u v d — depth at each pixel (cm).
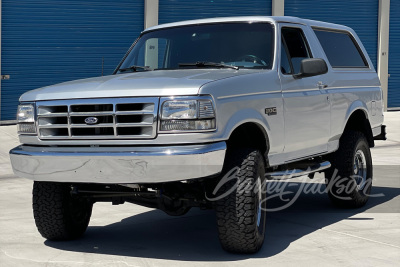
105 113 519
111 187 575
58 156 529
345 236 614
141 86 522
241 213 529
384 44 2192
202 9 1936
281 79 610
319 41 715
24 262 534
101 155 513
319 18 2108
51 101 541
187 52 646
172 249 575
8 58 1677
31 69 1708
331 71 712
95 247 584
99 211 743
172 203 574
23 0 1684
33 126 550
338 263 522
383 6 2177
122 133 518
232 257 544
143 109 513
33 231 648
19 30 1686
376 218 696
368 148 768
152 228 661
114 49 1806
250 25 644
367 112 773
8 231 647
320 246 577
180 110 506
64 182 565
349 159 731
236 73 573
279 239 605
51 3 1716
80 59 1766
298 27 680
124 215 723
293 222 679
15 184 939
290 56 645
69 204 595
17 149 562
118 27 1806
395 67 2228
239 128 573
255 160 542
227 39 640
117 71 671
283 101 604
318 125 668
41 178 545
